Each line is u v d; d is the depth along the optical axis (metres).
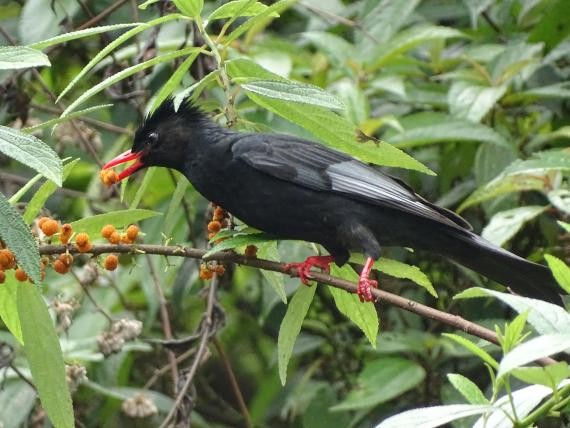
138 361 10.16
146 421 9.84
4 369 8.40
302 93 5.42
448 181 9.09
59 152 9.05
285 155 6.94
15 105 8.53
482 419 4.88
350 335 9.36
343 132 6.04
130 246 5.91
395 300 5.85
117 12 9.67
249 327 10.62
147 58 7.99
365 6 8.93
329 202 6.88
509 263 6.70
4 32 8.90
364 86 8.89
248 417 8.64
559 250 8.26
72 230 5.96
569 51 8.79
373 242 6.78
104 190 9.48
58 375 5.92
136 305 9.99
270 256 6.94
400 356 8.97
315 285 6.24
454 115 8.33
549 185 7.74
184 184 7.05
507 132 8.85
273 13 6.14
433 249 7.03
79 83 10.19
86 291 7.62
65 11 8.63
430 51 9.32
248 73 6.12
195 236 9.02
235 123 6.90
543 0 9.30
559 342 4.11
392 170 9.27
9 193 9.25
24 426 8.74
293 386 9.89
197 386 10.80
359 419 8.84
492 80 8.68
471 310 8.85
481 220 9.08
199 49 5.92
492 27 9.62
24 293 5.81
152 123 7.17
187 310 10.26
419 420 4.68
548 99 8.92
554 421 8.17
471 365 8.81
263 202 6.93
